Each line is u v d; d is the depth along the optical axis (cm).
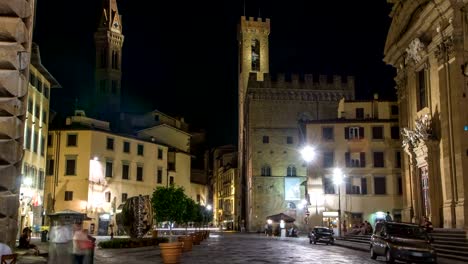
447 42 3628
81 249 1598
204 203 10906
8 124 586
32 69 5459
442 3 3575
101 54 10988
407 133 4306
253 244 4512
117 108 10869
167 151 8481
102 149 7112
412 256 2462
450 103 3612
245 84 10000
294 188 8219
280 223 6950
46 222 6538
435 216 3791
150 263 2431
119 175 7369
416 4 4134
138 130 8956
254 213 8175
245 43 10125
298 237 6372
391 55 4809
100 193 7025
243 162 10150
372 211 6397
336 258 2866
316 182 6481
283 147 8381
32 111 5503
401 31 4516
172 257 2383
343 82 8638
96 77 10925
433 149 3862
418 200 4250
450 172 3588
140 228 4153
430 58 3975
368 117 6912
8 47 582
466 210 3381
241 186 10175
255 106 8500
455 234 3125
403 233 2633
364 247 3775
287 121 8481
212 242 4928
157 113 9462
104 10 11112
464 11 3528
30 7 614
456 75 3519
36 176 5722
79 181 6831
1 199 581
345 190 6462
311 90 8562
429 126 3916
